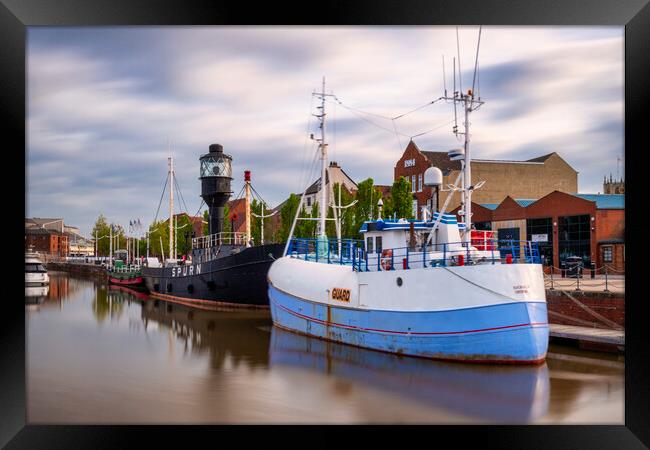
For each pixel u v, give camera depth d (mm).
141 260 70438
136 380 16891
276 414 13695
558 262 38688
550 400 14344
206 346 22156
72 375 17562
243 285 34312
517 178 52344
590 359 18734
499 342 16266
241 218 73562
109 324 29391
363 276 20047
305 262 24156
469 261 17844
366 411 13883
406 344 18250
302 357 19406
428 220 21250
